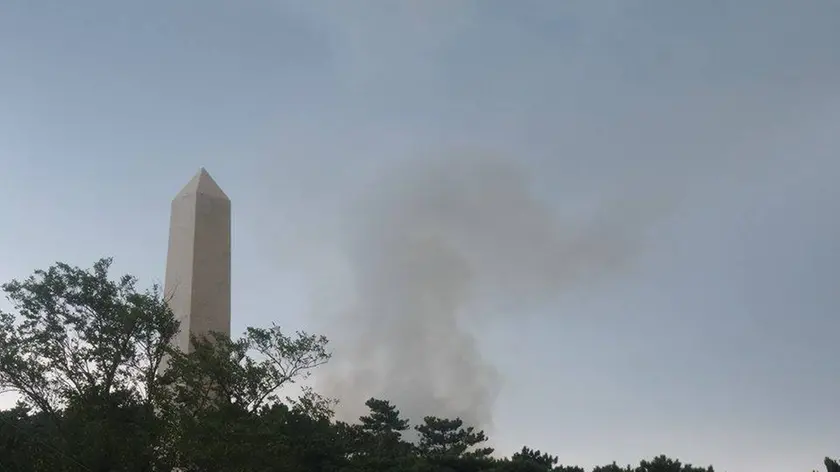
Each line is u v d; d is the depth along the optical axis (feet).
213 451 86.22
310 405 106.93
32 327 95.66
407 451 209.97
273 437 98.27
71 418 91.20
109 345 96.17
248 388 102.01
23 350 92.68
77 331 96.89
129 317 95.04
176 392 98.02
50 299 96.58
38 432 98.73
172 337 108.17
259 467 92.32
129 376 96.27
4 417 98.43
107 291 98.43
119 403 93.66
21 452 91.56
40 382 93.50
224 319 127.75
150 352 99.14
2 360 91.66
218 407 98.07
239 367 100.63
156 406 95.91
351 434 167.94
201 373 99.86
